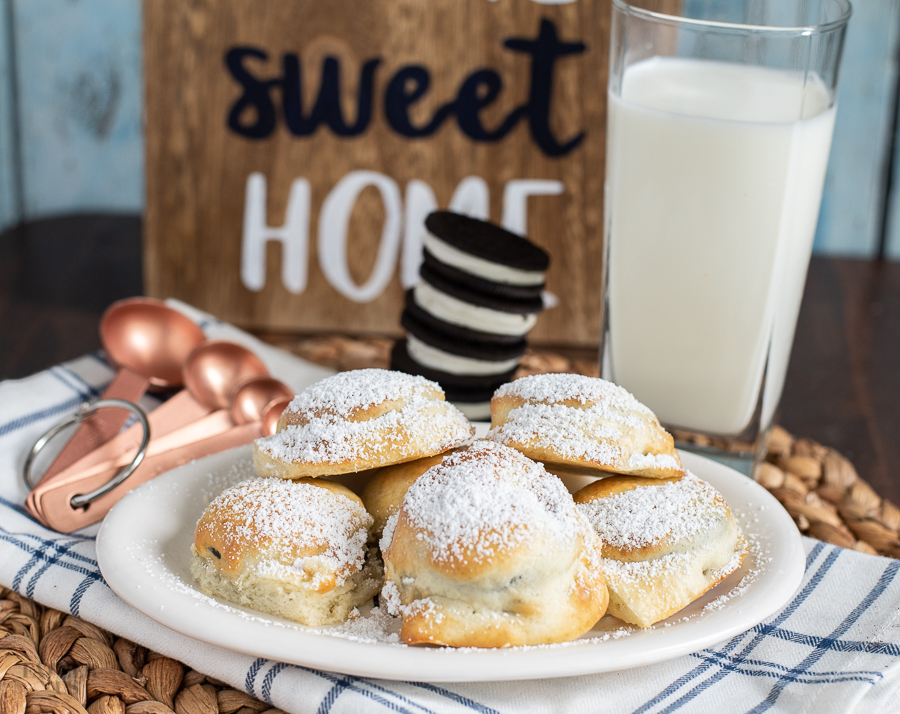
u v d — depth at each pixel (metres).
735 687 0.40
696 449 0.50
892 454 0.56
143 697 0.41
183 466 0.45
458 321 0.51
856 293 0.71
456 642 0.39
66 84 0.76
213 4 0.61
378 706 0.39
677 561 0.41
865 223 0.82
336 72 0.62
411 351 0.53
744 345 0.48
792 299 0.48
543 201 0.62
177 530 0.43
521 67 0.61
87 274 0.69
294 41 0.61
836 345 0.65
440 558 0.39
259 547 0.41
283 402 0.49
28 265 0.70
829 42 0.47
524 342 0.53
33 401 0.51
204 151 0.63
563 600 0.39
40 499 0.45
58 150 0.78
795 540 0.42
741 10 0.55
